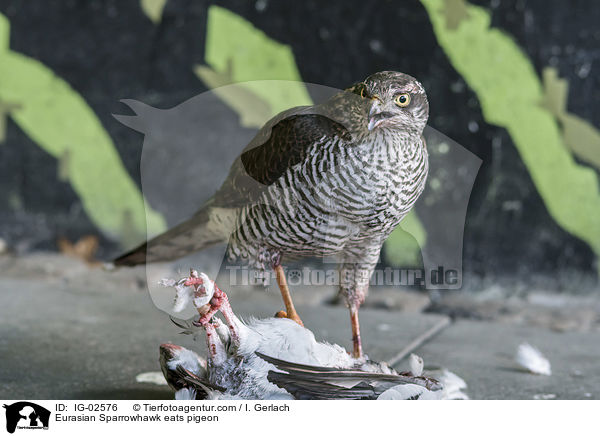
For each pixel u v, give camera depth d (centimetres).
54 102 1144
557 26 998
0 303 880
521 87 1002
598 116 998
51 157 1150
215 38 1065
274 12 1049
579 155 1005
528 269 1023
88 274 1024
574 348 786
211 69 1067
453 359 738
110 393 612
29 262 1069
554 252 1019
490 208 1018
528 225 1020
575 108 1002
